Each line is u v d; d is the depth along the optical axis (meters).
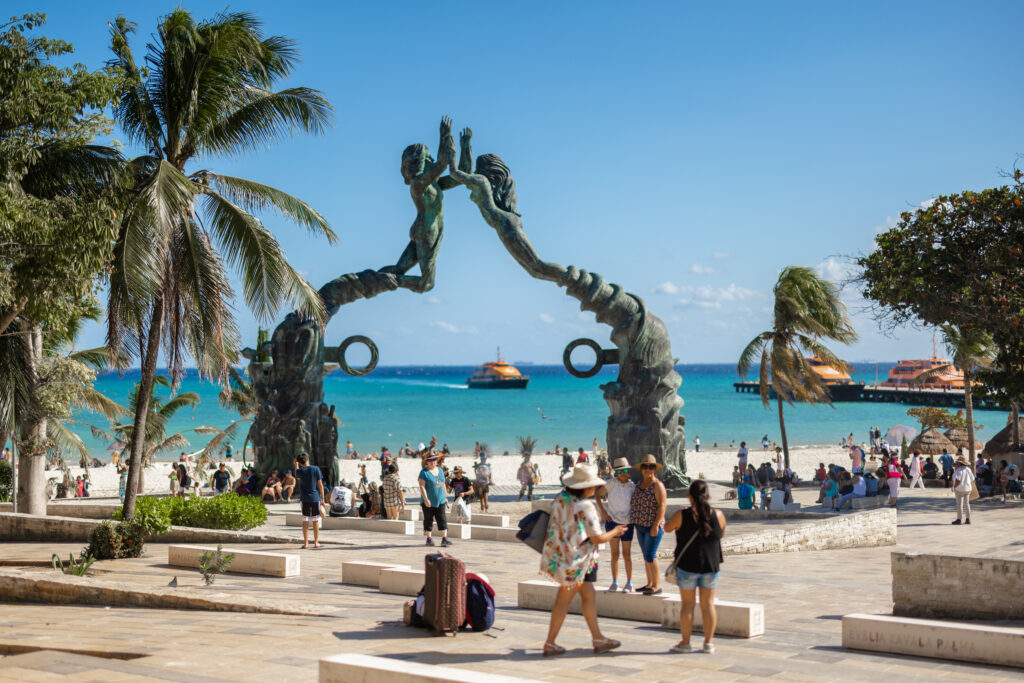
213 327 16.38
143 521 17.41
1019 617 9.89
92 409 30.97
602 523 10.29
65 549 18.55
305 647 8.25
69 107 15.63
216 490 33.25
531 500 33.44
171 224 14.95
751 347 40.34
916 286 29.00
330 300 34.31
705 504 7.93
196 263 16.19
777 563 16.59
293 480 32.00
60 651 8.25
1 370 17.78
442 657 7.75
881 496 28.27
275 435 33.16
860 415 119.44
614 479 10.40
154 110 16.94
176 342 16.73
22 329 17.75
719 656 7.82
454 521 22.73
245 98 17.39
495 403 142.88
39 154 15.73
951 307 28.98
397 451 77.62
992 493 30.05
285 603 10.62
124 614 10.87
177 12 16.31
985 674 7.26
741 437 89.44
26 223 14.65
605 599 10.15
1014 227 28.06
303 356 33.38
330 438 34.00
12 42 15.55
